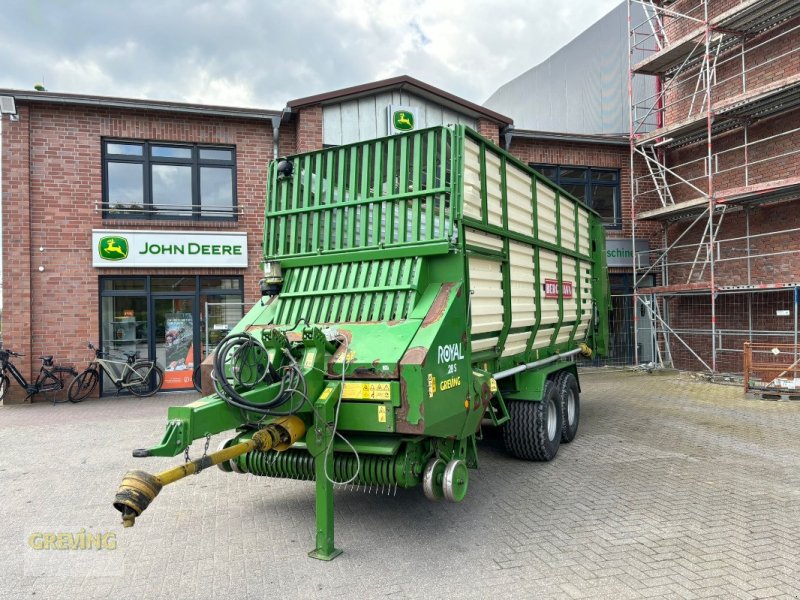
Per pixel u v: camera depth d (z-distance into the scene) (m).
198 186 11.99
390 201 4.65
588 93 19.17
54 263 11.03
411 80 12.16
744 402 9.91
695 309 14.30
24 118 10.82
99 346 11.24
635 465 6.16
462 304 4.40
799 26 11.21
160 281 11.73
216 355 3.55
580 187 15.16
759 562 3.80
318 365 3.96
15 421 9.09
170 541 4.33
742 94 11.52
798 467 6.00
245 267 12.01
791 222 11.95
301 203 5.16
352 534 4.39
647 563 3.81
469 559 3.92
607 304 9.50
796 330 10.95
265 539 4.34
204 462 3.23
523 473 5.93
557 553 3.99
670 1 14.38
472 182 4.82
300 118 11.90
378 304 4.48
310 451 3.89
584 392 11.32
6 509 5.07
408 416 3.74
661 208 13.74
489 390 4.88
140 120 11.52
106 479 5.94
